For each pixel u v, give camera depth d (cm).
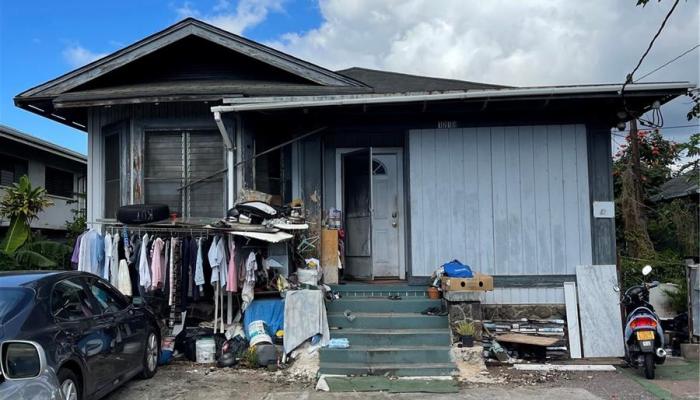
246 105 809
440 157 880
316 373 687
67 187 2119
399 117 891
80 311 534
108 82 989
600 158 859
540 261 855
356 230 967
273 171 930
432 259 868
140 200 912
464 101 809
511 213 864
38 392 384
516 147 871
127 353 597
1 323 438
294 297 745
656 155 1759
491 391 623
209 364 745
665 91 774
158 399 597
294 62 919
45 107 959
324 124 905
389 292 845
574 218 855
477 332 753
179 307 797
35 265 1100
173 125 913
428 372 683
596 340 809
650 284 727
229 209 862
